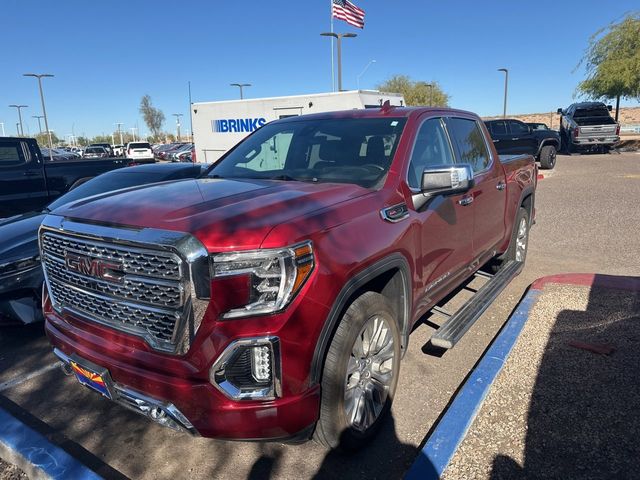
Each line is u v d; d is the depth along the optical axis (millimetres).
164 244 2281
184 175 6793
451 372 3881
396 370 3158
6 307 4473
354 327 2650
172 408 2381
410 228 3195
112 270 2529
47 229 2883
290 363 2342
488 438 2871
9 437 3043
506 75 43844
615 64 26891
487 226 4684
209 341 2271
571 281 5371
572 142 25484
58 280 2889
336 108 13875
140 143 41812
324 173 3521
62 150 56000
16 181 9055
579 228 8820
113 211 2666
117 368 2543
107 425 3383
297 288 2352
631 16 27172
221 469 2900
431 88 57938
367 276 2730
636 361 3664
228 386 2285
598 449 2752
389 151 3510
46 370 4211
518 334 4141
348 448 2812
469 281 5949
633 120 58875
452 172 3174
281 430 2391
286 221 2461
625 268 6371
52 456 2871
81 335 2758
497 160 5086
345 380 2635
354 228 2744
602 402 3172
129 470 2918
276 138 4098
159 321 2393
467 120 4754
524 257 6191
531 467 2637
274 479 2791
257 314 2281
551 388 3354
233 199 2789
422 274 3424
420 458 2697
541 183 15250
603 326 4270
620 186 13883
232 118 15688
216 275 2256
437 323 4820
